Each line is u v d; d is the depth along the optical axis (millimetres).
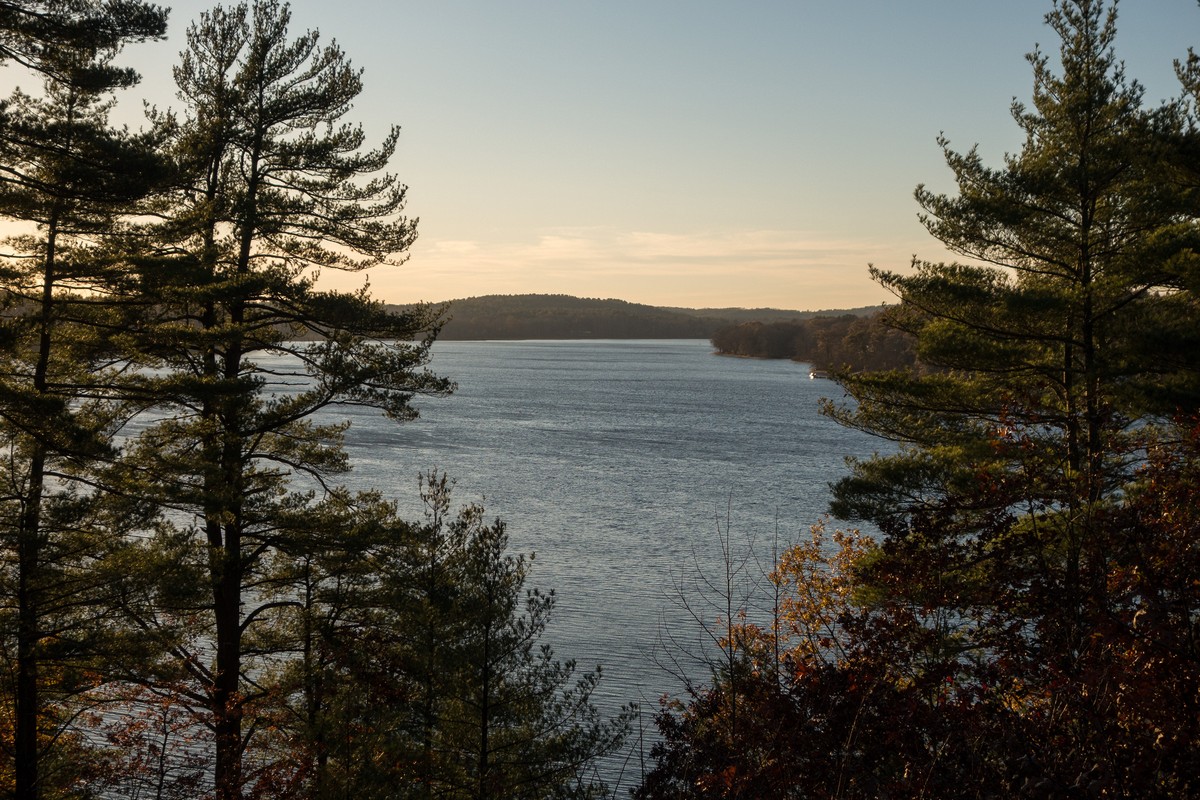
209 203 15750
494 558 14867
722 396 150500
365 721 13523
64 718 16812
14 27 11109
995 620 6113
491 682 14266
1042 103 16625
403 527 16766
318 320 17234
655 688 25641
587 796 13508
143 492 14422
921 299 16797
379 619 16516
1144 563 5453
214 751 17922
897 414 18031
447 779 12883
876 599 13539
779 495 60375
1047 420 13023
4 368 14188
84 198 12656
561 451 82125
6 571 14125
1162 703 4969
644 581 38250
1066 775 4906
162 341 15273
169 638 15141
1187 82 15023
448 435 93812
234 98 16625
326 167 17562
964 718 5301
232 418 16109
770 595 32312
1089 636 5336
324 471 17875
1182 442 6754
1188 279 13719
